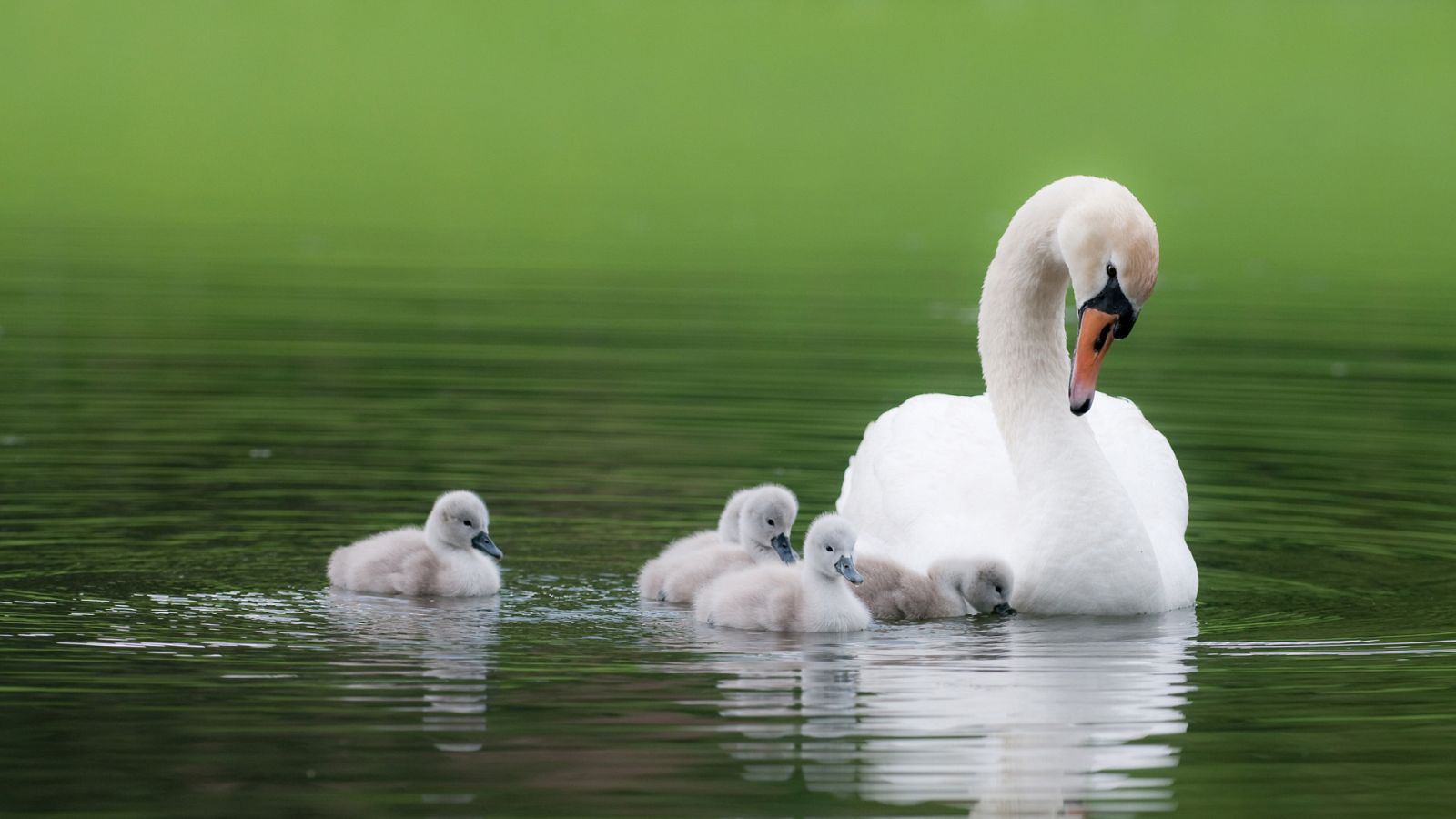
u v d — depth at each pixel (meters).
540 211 40.75
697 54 56.62
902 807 8.70
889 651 11.77
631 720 10.00
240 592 13.12
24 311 25.89
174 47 55.38
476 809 8.59
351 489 16.45
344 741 9.56
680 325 25.86
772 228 38.94
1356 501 16.67
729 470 17.36
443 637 11.92
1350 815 8.70
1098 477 13.16
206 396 20.34
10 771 9.07
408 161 47.28
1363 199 44.31
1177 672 11.18
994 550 13.37
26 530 14.77
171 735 9.62
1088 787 9.03
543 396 20.61
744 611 12.42
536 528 15.42
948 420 15.06
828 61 55.91
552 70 55.50
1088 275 12.73
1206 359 24.11
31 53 54.28
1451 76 54.72
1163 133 50.56
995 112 52.34
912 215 41.44
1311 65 55.47
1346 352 24.70
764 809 8.64
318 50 56.03
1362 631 12.40
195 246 33.97
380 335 24.59
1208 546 15.16
